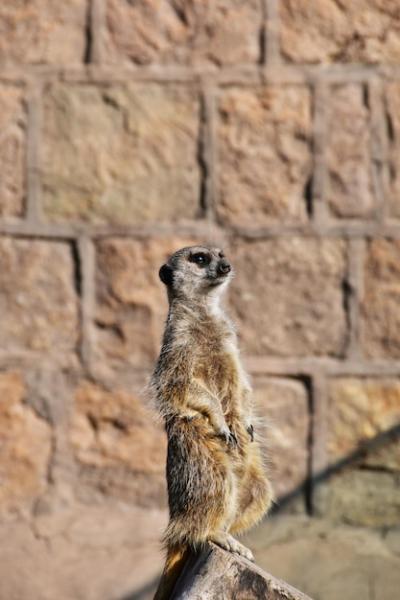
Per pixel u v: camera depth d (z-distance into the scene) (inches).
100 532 499.8
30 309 506.9
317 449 506.9
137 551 496.7
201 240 506.6
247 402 372.8
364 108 505.0
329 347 506.9
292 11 505.7
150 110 507.5
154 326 506.3
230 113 506.6
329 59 506.6
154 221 507.2
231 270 383.2
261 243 507.2
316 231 506.9
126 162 507.8
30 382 506.3
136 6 506.6
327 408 506.9
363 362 506.9
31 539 497.7
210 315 378.6
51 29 506.6
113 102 507.5
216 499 346.3
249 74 507.2
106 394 507.2
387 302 506.6
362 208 506.6
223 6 505.7
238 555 333.7
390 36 505.7
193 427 353.4
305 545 496.4
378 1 504.7
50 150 507.8
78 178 507.5
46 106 507.5
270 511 503.2
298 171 505.7
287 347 506.6
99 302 507.2
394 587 489.1
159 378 367.9
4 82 506.9
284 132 506.3
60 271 507.5
